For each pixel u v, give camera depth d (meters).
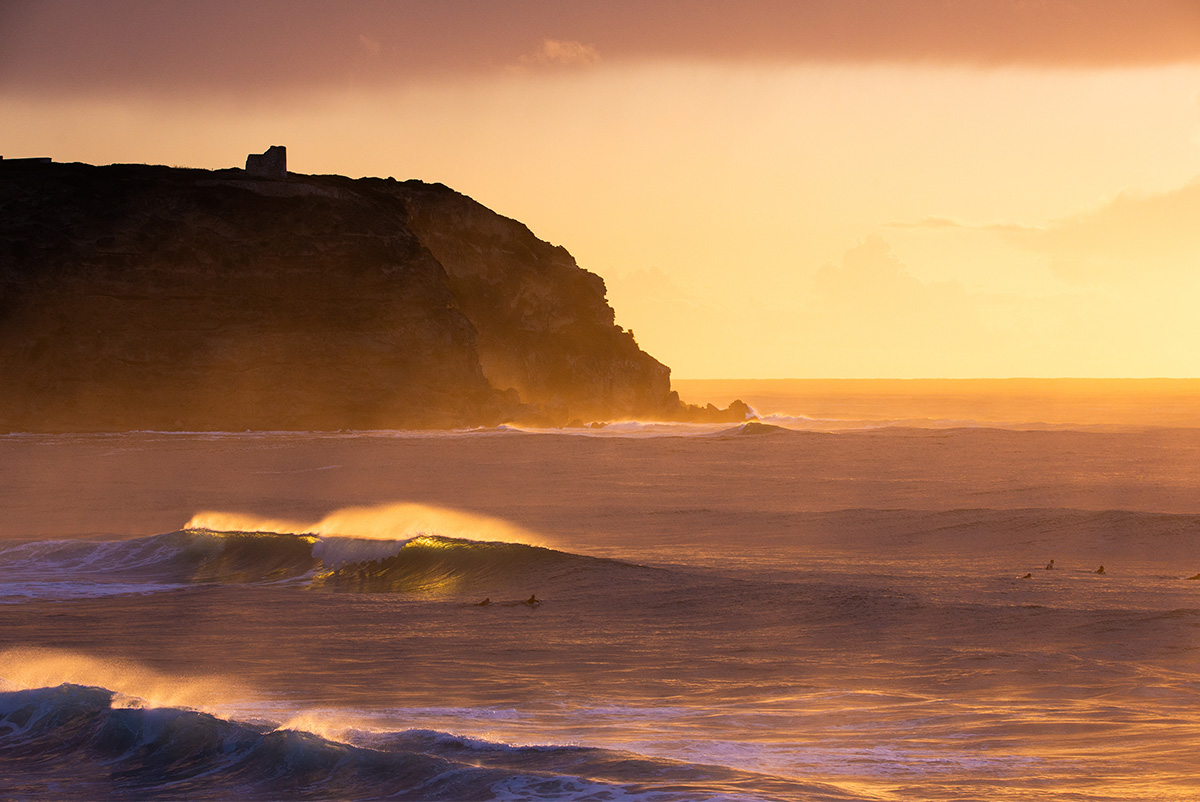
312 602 66.38
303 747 31.14
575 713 38.00
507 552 76.69
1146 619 53.25
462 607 63.59
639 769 29.03
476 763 29.84
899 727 35.44
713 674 44.84
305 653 49.97
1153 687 40.59
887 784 28.50
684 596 63.81
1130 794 27.41
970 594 63.97
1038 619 54.16
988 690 40.97
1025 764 30.41
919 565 79.81
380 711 38.28
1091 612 55.31
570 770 29.08
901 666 45.59
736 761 30.98
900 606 58.06
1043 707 37.84
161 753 32.28
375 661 48.06
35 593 70.25
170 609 63.56
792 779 28.47
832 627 54.19
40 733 34.53
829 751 32.22
